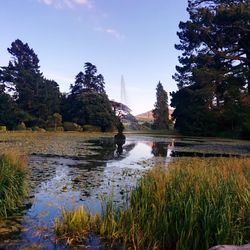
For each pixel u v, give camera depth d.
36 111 64.81
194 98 58.28
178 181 7.59
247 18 51.22
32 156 19.81
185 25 58.84
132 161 19.00
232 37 55.06
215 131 56.59
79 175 13.88
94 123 68.62
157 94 97.25
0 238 6.85
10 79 66.56
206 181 7.27
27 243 6.65
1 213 8.34
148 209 7.17
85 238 6.91
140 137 49.72
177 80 65.62
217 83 56.53
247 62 56.94
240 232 6.09
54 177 13.27
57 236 6.99
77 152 23.25
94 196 10.30
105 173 14.52
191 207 6.43
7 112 59.50
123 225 7.08
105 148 27.55
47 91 66.81
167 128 95.38
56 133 52.50
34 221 7.90
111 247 6.59
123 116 86.81
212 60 57.41
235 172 8.52
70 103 74.00
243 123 48.97
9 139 33.50
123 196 10.12
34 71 72.12
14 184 9.42
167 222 6.67
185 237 6.37
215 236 6.10
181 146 31.22
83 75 78.31
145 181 8.21
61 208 8.51
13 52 72.38
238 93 54.22
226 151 26.09
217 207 6.44
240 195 6.65
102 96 72.00
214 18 54.16
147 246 6.64
